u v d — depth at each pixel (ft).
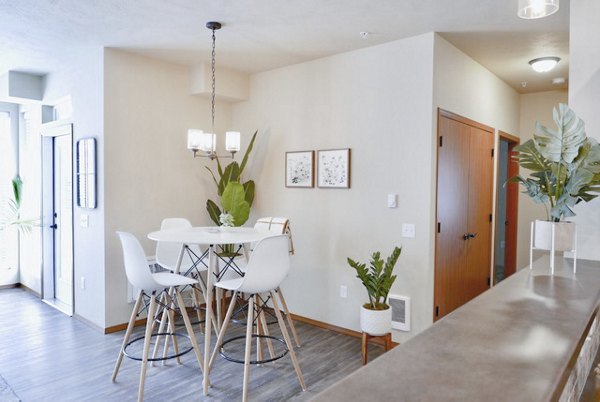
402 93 11.43
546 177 6.93
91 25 10.64
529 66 14.20
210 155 11.74
